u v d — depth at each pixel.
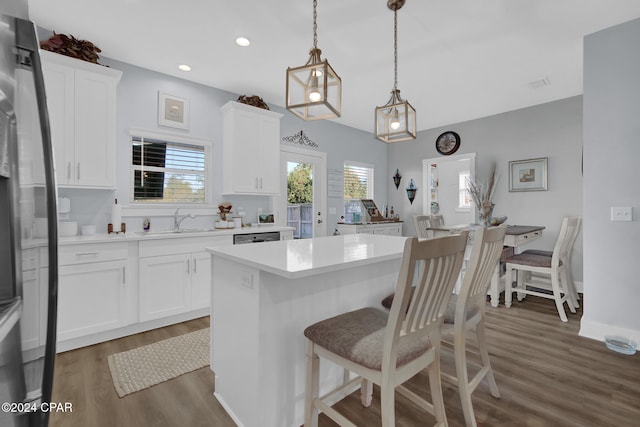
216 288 1.75
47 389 0.76
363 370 1.14
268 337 1.41
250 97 3.80
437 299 1.20
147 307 2.65
